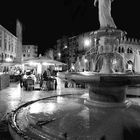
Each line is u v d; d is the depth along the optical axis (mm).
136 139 3195
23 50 68312
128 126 3686
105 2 5332
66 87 13844
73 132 3479
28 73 18781
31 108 5570
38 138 3297
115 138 3221
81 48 48250
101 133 3406
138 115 4285
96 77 4285
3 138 3752
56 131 3484
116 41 5426
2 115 5379
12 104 7109
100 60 5770
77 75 4633
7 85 14414
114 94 4812
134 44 35969
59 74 5516
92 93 5133
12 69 30562
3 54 39125
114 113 4371
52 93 10438
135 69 7918
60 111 5082
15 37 50344
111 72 5320
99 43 5570
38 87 13445
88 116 4285
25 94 10031
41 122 4043
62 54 65250
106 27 5262
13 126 4066
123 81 4285
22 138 3322
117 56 5609
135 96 8852
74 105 5551
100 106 4773
